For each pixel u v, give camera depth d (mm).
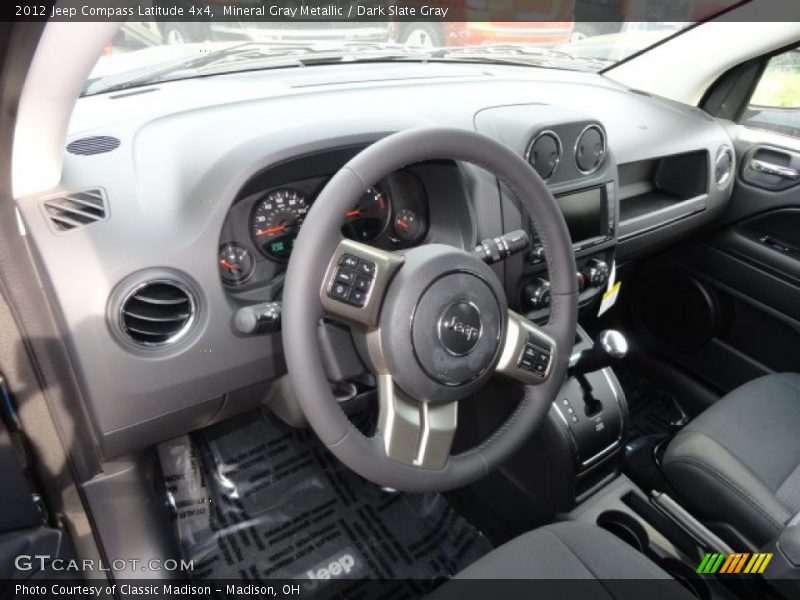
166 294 965
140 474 1230
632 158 1623
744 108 1924
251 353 1053
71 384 1000
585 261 1492
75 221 903
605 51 2084
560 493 1364
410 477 889
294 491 1632
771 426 1290
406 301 843
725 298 1875
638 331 2098
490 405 1438
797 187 1711
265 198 1092
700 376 1960
